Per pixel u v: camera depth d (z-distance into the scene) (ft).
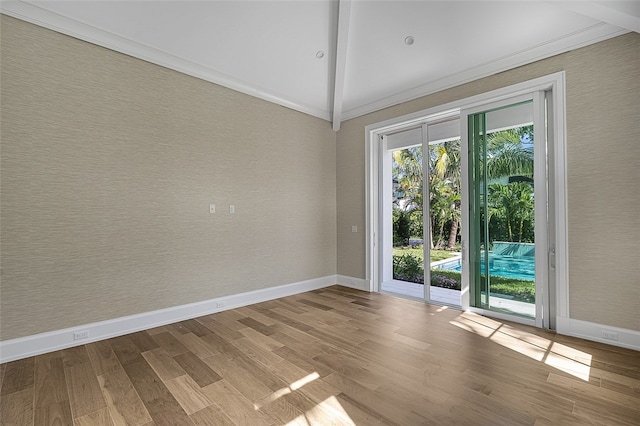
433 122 14.60
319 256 17.15
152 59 11.01
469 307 12.71
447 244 16.24
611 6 8.03
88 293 9.68
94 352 8.93
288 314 12.46
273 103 15.07
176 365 8.16
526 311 11.23
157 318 11.10
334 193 18.10
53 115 9.09
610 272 9.34
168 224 11.44
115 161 10.23
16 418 6.03
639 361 8.17
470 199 12.67
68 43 9.36
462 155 12.87
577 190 9.91
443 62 12.22
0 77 8.29
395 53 12.34
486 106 12.20
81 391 6.95
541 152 10.82
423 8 10.28
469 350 8.99
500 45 10.91
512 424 5.74
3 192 8.34
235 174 13.52
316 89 15.20
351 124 17.30
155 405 6.44
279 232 15.21
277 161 15.19
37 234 8.82
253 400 6.59
